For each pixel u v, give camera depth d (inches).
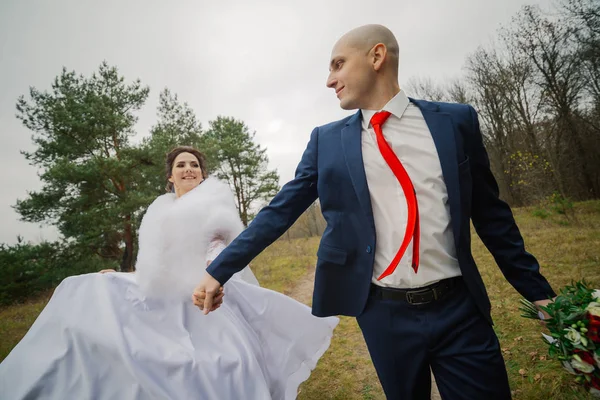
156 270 75.0
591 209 458.6
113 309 72.1
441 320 45.1
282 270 382.6
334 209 51.2
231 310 81.0
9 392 65.5
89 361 66.3
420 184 46.3
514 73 721.6
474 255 269.9
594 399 79.7
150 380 61.9
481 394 42.9
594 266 186.4
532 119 727.7
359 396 104.7
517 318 136.7
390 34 50.1
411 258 46.0
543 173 469.1
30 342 70.9
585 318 40.4
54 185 502.9
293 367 86.7
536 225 376.5
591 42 563.5
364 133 50.8
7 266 519.2
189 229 77.2
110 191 525.3
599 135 661.9
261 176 868.6
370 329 49.3
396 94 49.6
